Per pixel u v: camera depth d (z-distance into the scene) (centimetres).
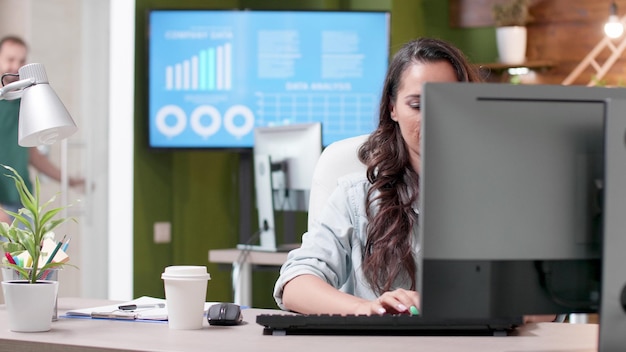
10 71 442
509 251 142
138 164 504
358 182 216
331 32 512
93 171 487
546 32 577
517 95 142
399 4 555
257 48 511
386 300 178
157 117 505
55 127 190
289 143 405
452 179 141
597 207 143
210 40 507
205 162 547
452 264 141
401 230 204
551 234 143
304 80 512
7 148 437
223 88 509
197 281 176
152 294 512
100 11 492
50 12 462
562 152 143
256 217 555
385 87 213
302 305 191
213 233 554
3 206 435
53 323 187
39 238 179
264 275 569
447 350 152
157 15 503
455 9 591
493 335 168
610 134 137
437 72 203
